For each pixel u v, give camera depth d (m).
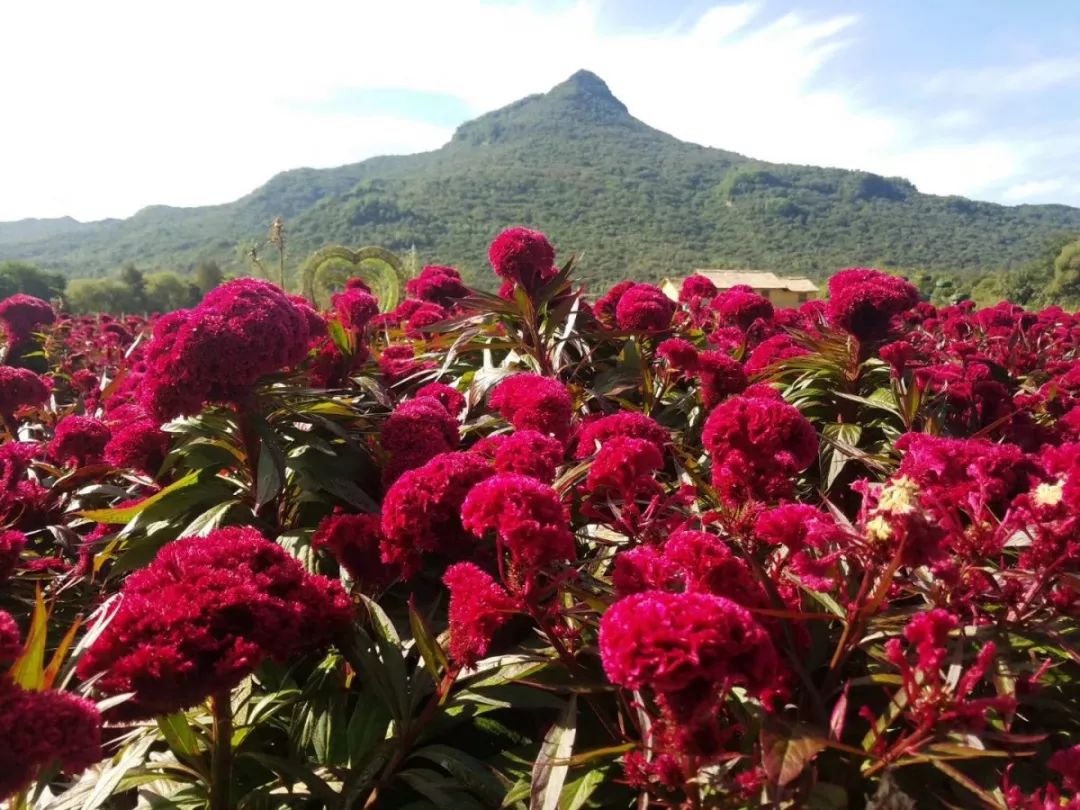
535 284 5.52
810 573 2.11
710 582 2.10
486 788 2.40
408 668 3.00
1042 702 2.22
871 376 5.52
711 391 4.36
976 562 2.39
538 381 3.63
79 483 4.57
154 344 3.67
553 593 2.62
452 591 2.41
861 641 2.26
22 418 6.63
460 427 4.36
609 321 7.35
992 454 2.88
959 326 8.83
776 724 1.80
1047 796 1.80
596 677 2.38
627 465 2.66
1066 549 2.28
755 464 2.64
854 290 4.93
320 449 3.83
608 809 2.29
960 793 2.07
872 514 2.12
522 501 2.28
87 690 2.11
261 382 3.87
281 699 2.82
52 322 10.59
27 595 3.55
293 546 3.51
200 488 3.84
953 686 1.86
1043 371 7.54
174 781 2.59
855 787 2.04
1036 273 53.06
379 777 2.56
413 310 8.18
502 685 2.49
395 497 2.85
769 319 6.98
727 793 1.78
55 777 2.92
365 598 2.87
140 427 4.35
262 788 2.49
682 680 1.62
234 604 2.25
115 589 3.85
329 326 5.07
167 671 2.08
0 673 1.97
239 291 3.85
